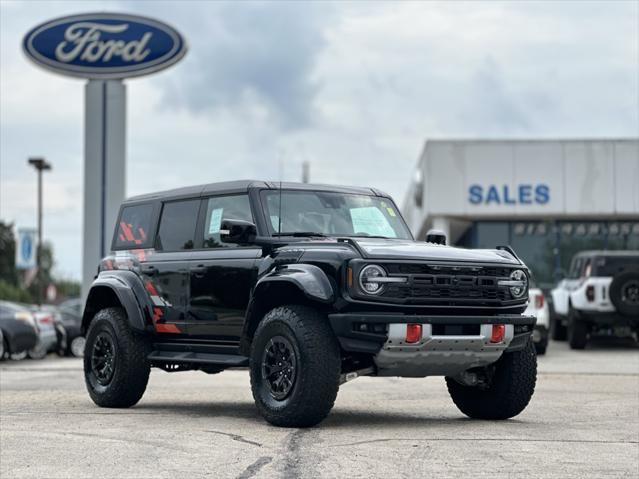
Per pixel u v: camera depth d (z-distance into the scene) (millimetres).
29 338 22062
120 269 10539
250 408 10266
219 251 9414
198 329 9523
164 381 14469
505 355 8992
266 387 8430
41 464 6629
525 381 9008
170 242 10055
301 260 8477
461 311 8359
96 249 30016
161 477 6172
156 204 10391
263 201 9250
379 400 11289
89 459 6812
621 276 21516
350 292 8047
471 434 8016
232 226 8812
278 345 8375
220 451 7113
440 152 32688
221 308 9258
